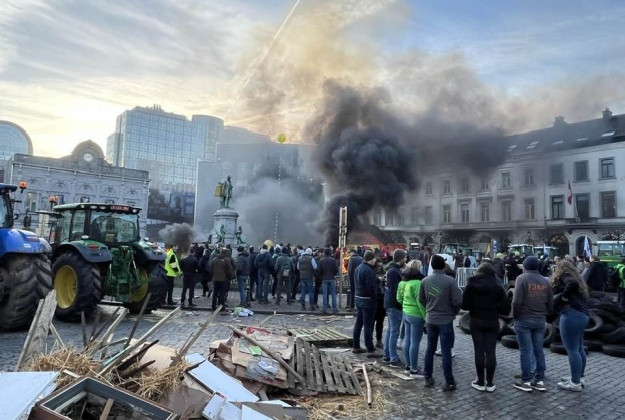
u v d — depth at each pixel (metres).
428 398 4.93
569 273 5.51
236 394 3.78
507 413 4.51
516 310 5.42
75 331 7.53
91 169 58.41
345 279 15.45
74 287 8.88
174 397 3.43
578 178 43.00
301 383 4.86
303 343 5.88
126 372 3.57
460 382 5.57
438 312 5.31
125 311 4.73
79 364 3.47
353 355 6.84
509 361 6.80
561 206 43.94
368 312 6.83
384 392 5.05
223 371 4.43
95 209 9.73
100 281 8.66
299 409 3.96
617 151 40.72
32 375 2.91
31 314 7.32
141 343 4.02
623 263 13.28
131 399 2.90
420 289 5.53
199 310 10.84
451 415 4.43
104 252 8.71
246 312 10.30
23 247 7.17
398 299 6.17
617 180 40.62
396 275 6.48
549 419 4.36
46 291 7.40
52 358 3.53
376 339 7.80
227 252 10.80
